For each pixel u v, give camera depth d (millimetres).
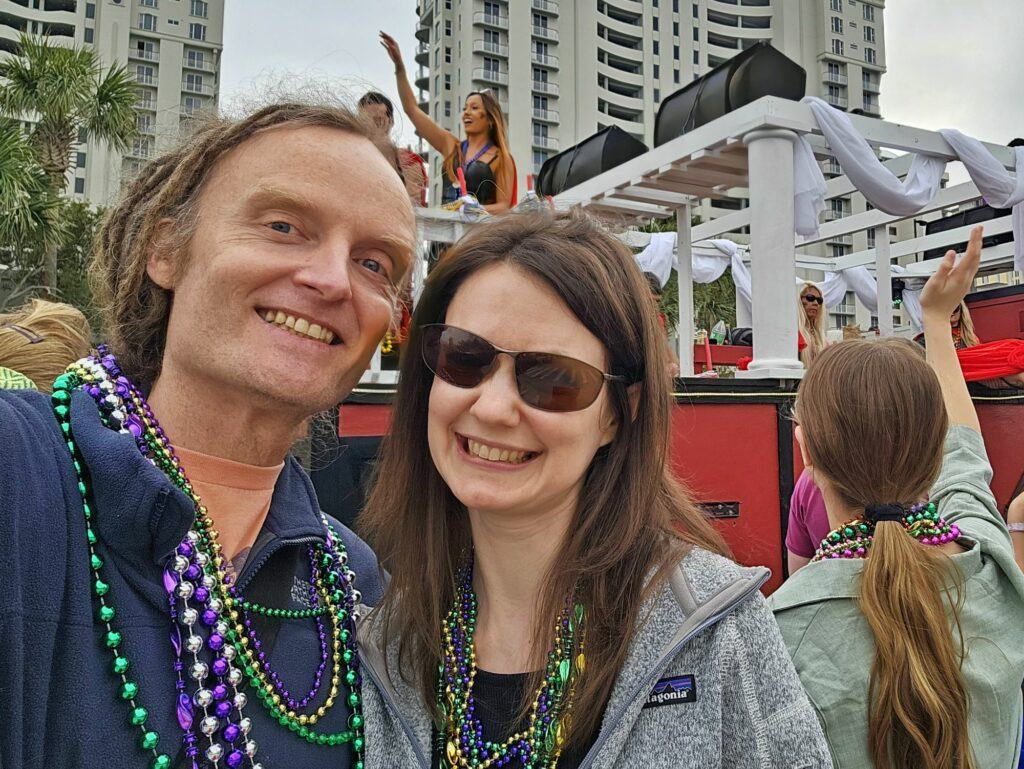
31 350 1664
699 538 1266
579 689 1070
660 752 994
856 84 72000
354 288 1110
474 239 1205
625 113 68688
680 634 1019
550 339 1108
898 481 1490
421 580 1249
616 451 1196
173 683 972
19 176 12539
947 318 1940
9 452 886
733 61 4914
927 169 5508
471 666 1178
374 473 1576
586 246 1171
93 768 870
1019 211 7207
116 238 1213
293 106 1136
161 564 998
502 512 1153
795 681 1046
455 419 1137
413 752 1116
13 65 13844
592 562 1111
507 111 60844
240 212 1066
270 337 1059
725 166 5172
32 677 835
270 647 1115
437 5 65625
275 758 1059
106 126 13977
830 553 1504
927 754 1239
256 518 1165
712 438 3828
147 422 1082
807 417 1626
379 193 1129
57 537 894
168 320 1179
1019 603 1482
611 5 67562
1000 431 4203
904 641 1292
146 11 63156
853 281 11031
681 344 6160
